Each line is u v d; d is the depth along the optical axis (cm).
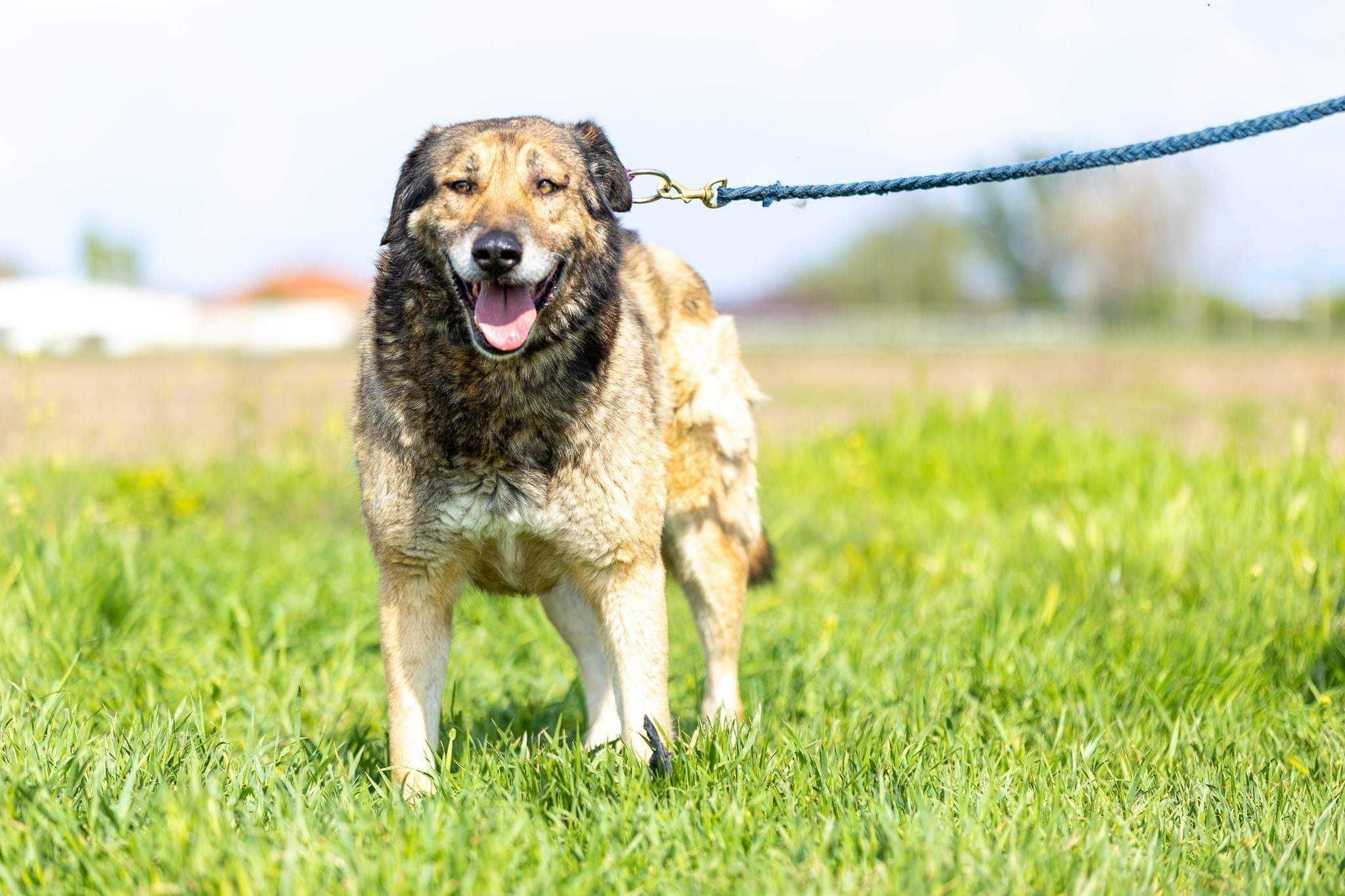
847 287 7675
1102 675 484
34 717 388
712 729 384
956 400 1265
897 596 661
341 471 993
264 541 769
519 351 382
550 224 398
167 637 544
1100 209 6594
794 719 470
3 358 2183
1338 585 574
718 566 497
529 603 618
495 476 398
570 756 365
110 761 351
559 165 409
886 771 364
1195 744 414
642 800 338
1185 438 1169
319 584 636
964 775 367
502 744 406
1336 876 308
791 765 369
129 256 6975
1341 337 5697
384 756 430
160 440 1143
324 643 548
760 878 294
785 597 698
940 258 7444
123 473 891
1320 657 510
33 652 483
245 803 333
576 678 513
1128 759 400
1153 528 673
